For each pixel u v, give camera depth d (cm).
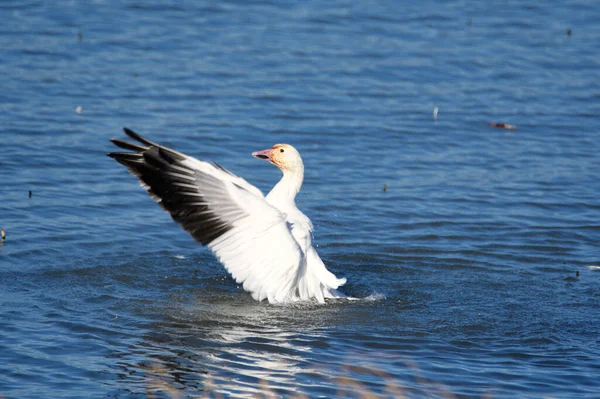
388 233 1409
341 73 2214
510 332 1052
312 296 1123
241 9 2656
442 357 973
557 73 2308
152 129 1808
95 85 2039
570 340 1032
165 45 2333
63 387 859
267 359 946
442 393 875
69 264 1212
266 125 1875
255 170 1664
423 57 2358
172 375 897
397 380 903
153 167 1038
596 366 958
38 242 1281
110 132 1783
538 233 1425
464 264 1296
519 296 1171
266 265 1073
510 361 967
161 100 1977
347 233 1402
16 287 1123
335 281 1098
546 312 1116
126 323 1030
